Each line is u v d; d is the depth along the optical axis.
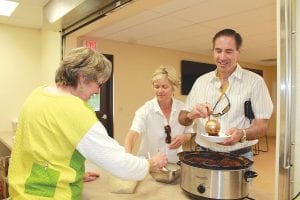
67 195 1.01
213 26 3.69
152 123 1.78
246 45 4.89
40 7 2.82
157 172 1.37
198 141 1.55
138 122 1.76
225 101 1.43
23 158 1.04
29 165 1.03
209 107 1.39
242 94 1.40
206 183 1.07
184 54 5.64
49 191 1.00
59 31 2.81
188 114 1.50
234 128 1.31
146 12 3.08
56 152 0.99
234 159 1.21
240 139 1.24
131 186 1.24
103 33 4.05
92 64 1.05
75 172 1.02
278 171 1.00
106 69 1.10
